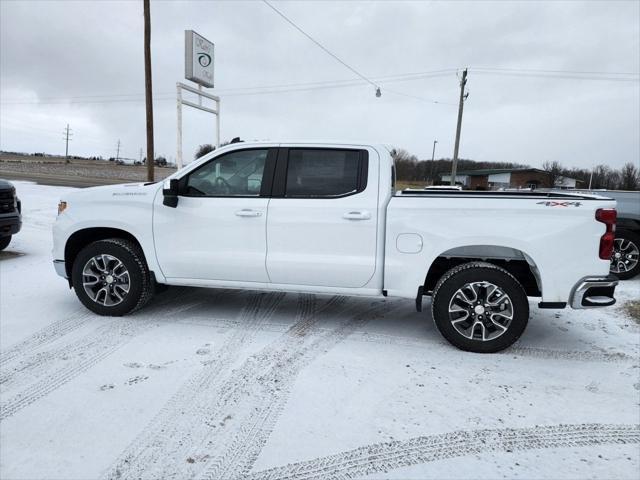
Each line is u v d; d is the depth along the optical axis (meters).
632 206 6.73
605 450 2.62
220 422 2.83
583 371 3.64
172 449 2.55
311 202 4.11
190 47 14.02
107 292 4.60
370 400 3.12
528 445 2.66
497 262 4.14
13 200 7.38
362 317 4.86
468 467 2.46
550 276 3.74
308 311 5.02
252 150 4.31
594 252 3.67
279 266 4.19
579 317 5.01
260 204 4.20
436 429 2.80
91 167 62.41
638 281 6.80
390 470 2.43
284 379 3.40
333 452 2.56
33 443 2.58
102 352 3.81
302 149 4.22
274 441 2.65
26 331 4.25
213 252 4.33
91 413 2.89
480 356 3.89
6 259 7.34
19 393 3.13
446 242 3.86
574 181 65.00
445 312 3.92
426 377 3.48
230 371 3.51
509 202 3.77
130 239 4.70
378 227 3.99
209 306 5.11
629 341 4.31
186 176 4.40
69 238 4.67
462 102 31.58
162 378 3.37
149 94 16.42
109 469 2.38
